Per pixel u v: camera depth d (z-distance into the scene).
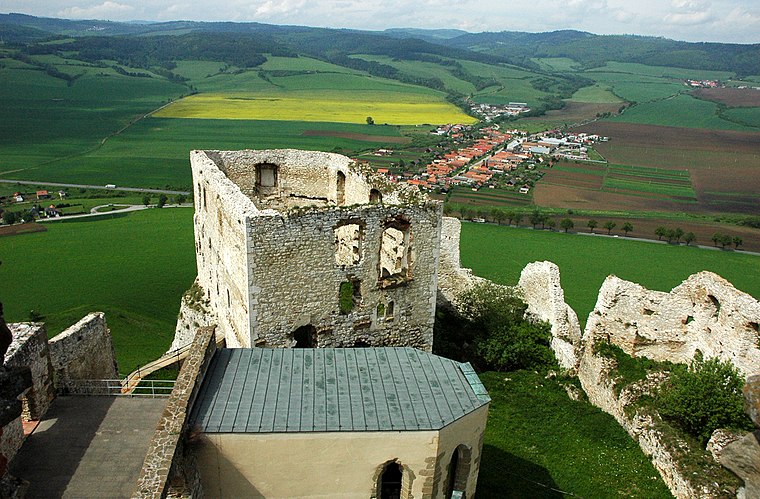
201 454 14.34
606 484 22.81
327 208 24.09
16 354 16.39
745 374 24.94
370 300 26.48
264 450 14.53
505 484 22.56
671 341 29.08
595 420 27.00
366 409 15.45
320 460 14.88
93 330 23.30
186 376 15.13
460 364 17.98
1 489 9.60
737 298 25.41
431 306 28.33
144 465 12.37
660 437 23.58
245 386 16.06
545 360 32.25
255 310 24.08
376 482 15.38
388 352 18.27
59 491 14.98
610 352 29.44
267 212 23.31
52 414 18.09
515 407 28.03
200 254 35.25
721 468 21.34
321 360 17.58
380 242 25.72
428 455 15.17
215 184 27.58
